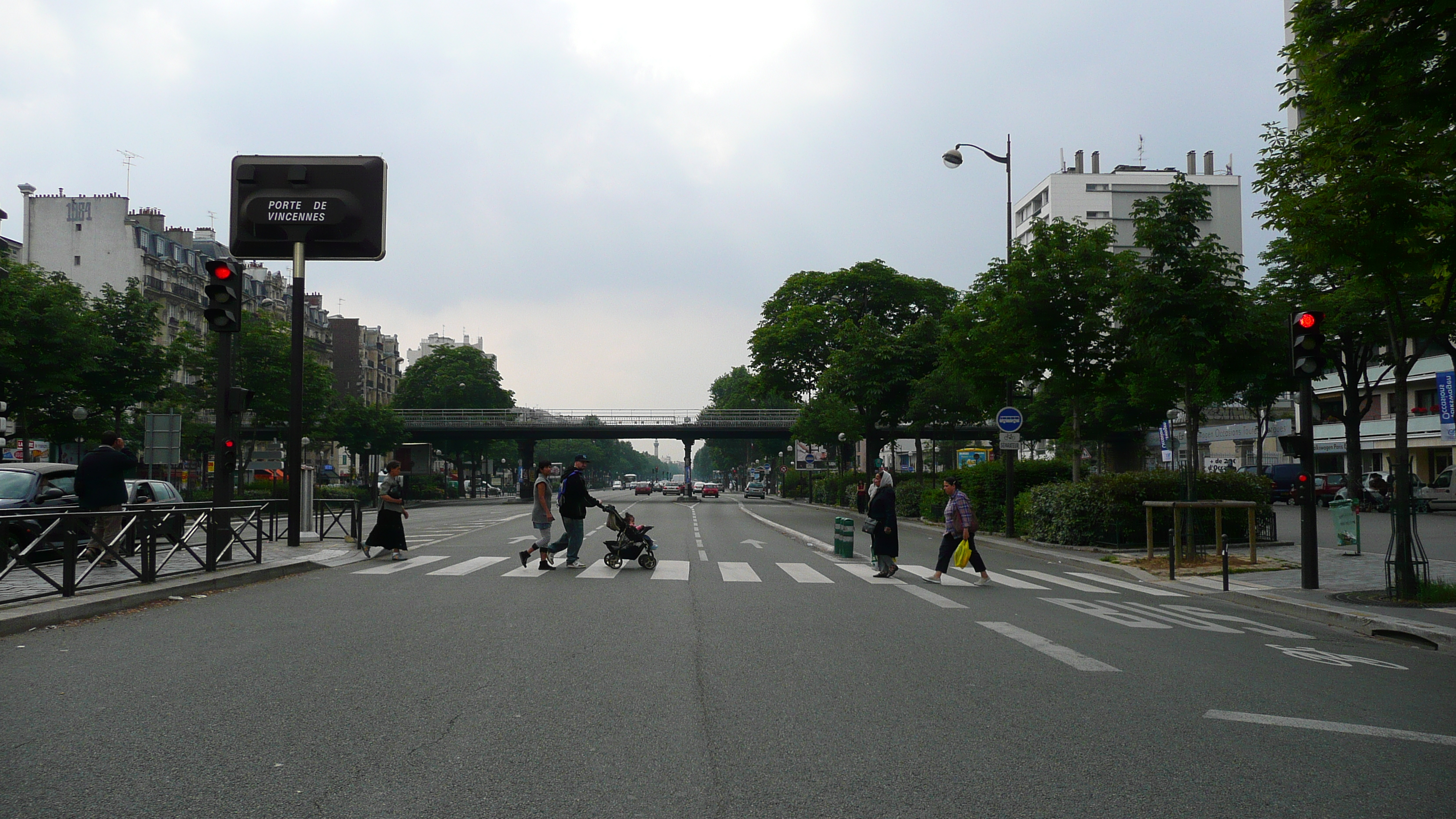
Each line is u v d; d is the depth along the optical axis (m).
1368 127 10.20
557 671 7.35
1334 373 50.22
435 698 6.41
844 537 19.72
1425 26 8.67
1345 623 11.09
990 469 27.53
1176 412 43.28
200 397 42.75
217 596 12.08
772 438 77.56
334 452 88.50
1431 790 4.71
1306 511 13.61
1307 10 9.73
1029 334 22.44
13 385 28.33
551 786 4.62
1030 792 4.62
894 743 5.44
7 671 7.23
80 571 10.86
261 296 86.44
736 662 7.78
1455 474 38.66
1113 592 14.03
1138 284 18.05
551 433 74.56
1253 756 5.29
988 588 14.28
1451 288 11.88
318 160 18.61
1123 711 6.29
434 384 89.44
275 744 5.30
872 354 40.59
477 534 27.00
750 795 4.53
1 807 4.26
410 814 4.23
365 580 14.27
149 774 4.75
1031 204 101.38
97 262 69.25
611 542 16.25
